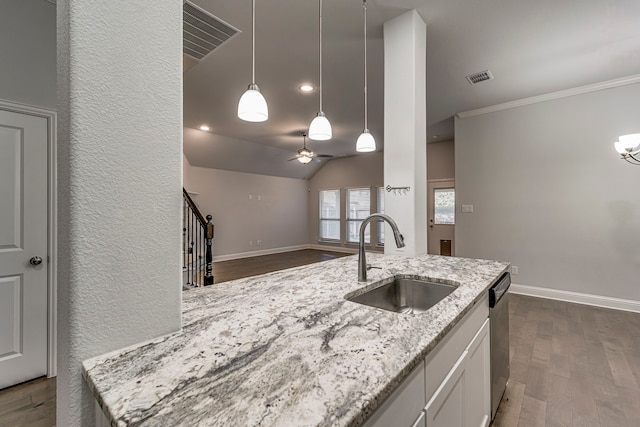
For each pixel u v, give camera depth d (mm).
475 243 4375
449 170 6344
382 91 3764
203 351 761
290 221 8906
